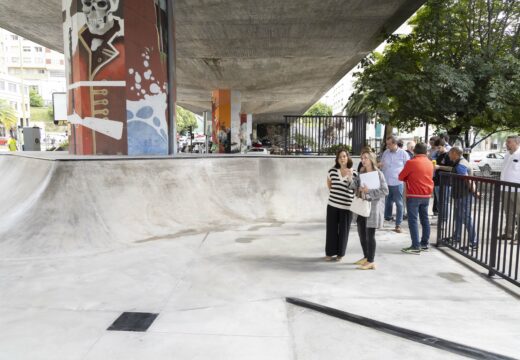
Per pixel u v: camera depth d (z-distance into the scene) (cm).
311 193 1034
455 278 523
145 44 984
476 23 1457
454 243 663
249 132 5853
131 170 818
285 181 1040
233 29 1569
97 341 341
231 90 3219
